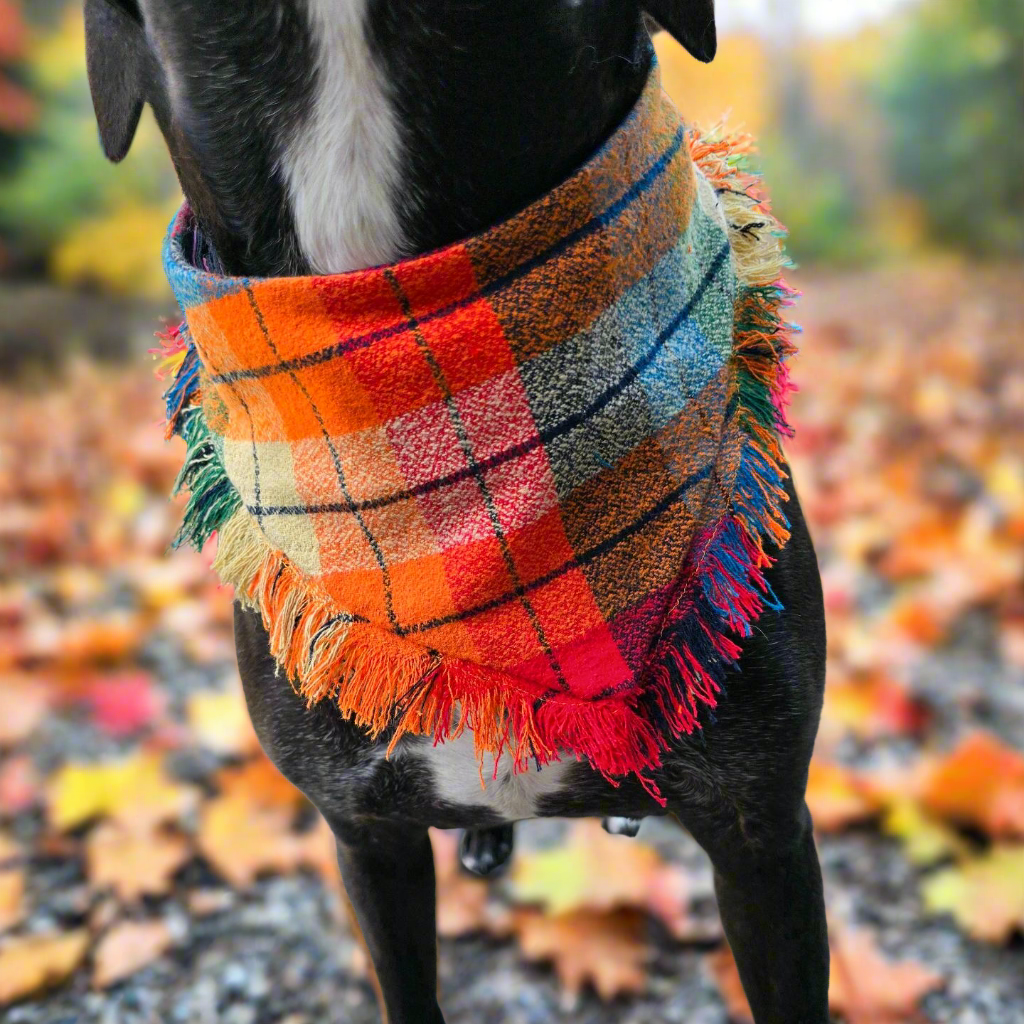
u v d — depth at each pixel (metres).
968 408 1.81
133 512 1.49
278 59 0.38
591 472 0.41
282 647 0.45
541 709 0.44
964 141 4.90
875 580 1.25
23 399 2.21
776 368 0.46
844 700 0.98
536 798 0.48
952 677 1.05
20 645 1.13
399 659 0.44
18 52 3.12
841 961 0.71
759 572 0.43
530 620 0.42
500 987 0.75
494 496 0.41
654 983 0.74
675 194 0.43
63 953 0.75
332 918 0.81
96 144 3.21
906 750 0.95
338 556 0.43
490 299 0.39
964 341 2.45
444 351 0.40
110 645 1.12
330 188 0.39
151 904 0.82
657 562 0.42
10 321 2.76
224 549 0.46
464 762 0.47
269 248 0.41
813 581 0.46
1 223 3.15
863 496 1.42
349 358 0.40
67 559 1.38
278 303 0.40
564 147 0.39
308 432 0.42
